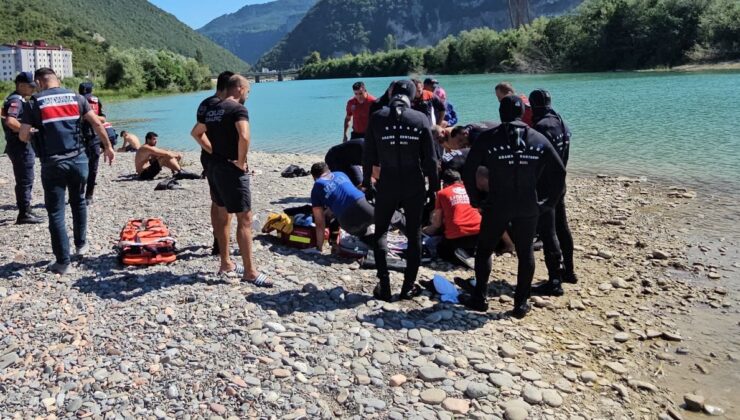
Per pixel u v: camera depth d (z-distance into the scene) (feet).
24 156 31.30
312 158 63.57
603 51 275.39
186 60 404.77
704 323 20.34
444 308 20.65
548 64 303.27
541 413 14.73
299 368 15.94
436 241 27.12
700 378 16.90
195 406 14.21
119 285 21.70
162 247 24.81
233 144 20.81
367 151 20.83
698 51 236.02
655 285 23.82
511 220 19.76
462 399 14.99
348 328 18.57
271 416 13.93
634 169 48.34
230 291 21.03
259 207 36.42
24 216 31.89
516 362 17.15
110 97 291.38
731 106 88.22
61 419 13.69
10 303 20.02
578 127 74.33
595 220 33.78
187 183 45.50
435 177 20.34
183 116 152.66
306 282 22.75
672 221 32.78
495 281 24.39
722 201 36.65
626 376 16.90
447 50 377.91
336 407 14.52
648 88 136.56
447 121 37.88
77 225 24.90
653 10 256.32
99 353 16.49
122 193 41.88
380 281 20.99
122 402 14.28
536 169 19.26
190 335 17.51
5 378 15.30
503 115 19.27
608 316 20.97
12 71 504.02
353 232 26.13
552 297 22.66
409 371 16.22
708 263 26.05
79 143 23.49
